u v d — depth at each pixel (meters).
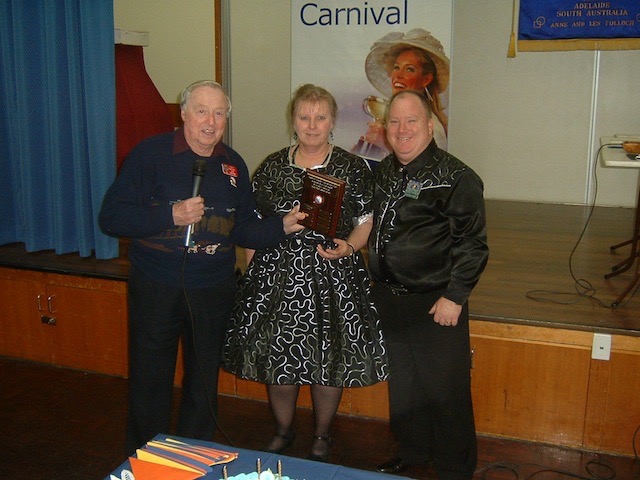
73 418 3.07
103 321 3.46
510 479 2.58
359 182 2.34
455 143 5.83
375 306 2.42
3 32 3.77
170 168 2.18
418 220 2.21
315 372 2.35
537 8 5.29
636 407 2.68
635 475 2.59
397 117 2.16
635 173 5.46
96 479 2.60
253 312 2.38
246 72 6.12
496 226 4.82
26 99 3.71
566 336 2.73
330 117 2.25
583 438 2.77
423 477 2.56
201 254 2.24
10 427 2.99
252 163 6.34
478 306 3.01
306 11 4.84
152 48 6.18
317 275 2.34
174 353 2.38
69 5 3.54
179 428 2.46
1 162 3.98
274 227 2.26
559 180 5.67
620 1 5.11
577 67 5.42
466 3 5.53
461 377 2.32
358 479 1.49
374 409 3.05
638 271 3.26
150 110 4.29
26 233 3.87
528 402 2.82
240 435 2.93
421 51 4.70
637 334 2.62
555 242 4.36
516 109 5.62
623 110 5.41
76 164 3.67
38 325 3.62
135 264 2.29
